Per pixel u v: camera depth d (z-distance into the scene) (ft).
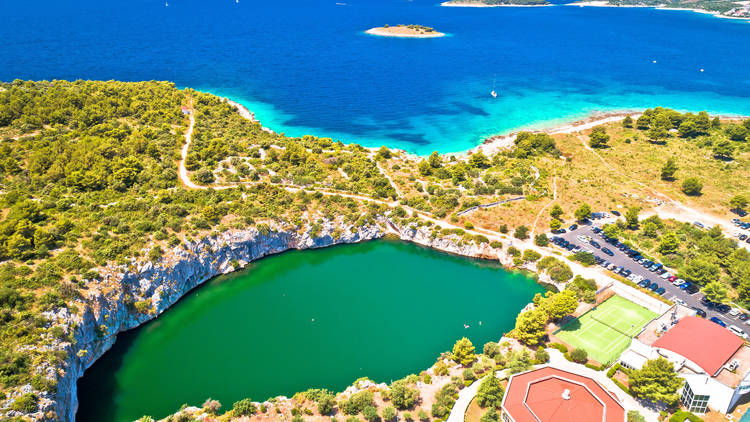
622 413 312.71
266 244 547.49
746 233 579.48
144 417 329.31
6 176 558.56
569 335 426.92
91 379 386.73
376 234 590.55
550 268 507.30
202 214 529.45
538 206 623.36
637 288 474.49
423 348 424.05
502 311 471.62
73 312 384.47
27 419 304.30
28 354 337.93
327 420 340.59
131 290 444.96
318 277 527.40
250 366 402.93
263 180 637.71
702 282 479.82
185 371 397.39
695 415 338.95
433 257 564.71
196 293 494.59
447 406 351.05
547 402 316.60
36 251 426.10
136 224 490.08
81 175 556.51
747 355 366.02
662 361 344.08
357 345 427.33
